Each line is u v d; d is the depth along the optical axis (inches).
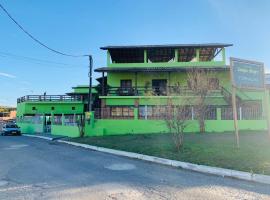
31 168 394.6
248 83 538.6
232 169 346.0
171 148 530.0
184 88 997.2
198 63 1197.1
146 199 241.8
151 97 1052.5
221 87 1082.1
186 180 314.7
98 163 436.8
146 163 435.2
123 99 1137.4
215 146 518.9
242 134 759.7
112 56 1323.8
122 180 315.0
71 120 1077.1
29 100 1699.1
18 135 1336.1
